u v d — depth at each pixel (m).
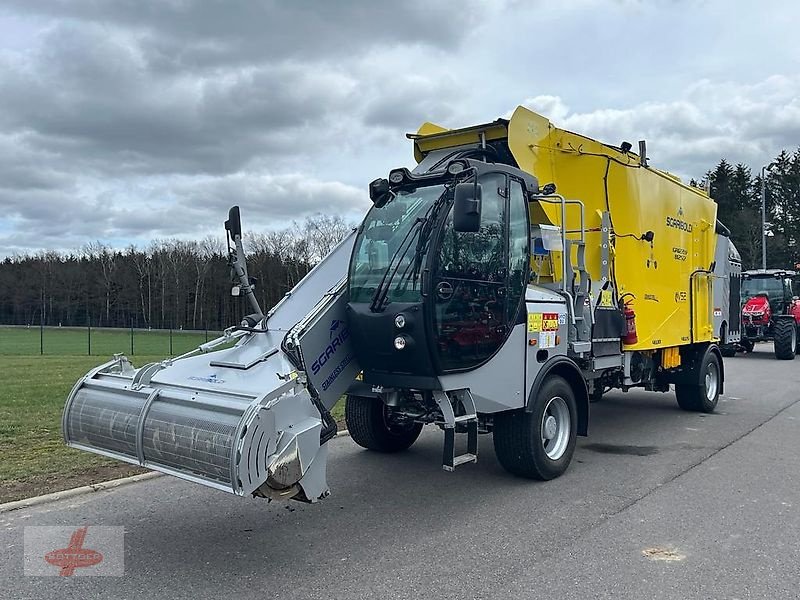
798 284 22.41
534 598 3.92
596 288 7.61
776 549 4.67
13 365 19.06
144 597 3.99
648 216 8.68
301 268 56.00
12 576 4.29
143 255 73.75
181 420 4.41
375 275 5.52
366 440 7.59
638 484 6.38
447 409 5.41
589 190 7.66
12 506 5.65
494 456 7.59
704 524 5.21
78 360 21.73
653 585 4.09
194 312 67.88
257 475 4.12
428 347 5.20
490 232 5.79
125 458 4.80
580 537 4.95
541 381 6.36
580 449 7.91
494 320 5.81
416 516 5.49
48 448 7.60
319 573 4.34
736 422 9.62
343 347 5.57
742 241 56.75
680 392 10.42
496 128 6.80
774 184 65.56
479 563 4.47
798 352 21.98
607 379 8.29
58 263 77.31
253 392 4.40
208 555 4.66
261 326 5.61
